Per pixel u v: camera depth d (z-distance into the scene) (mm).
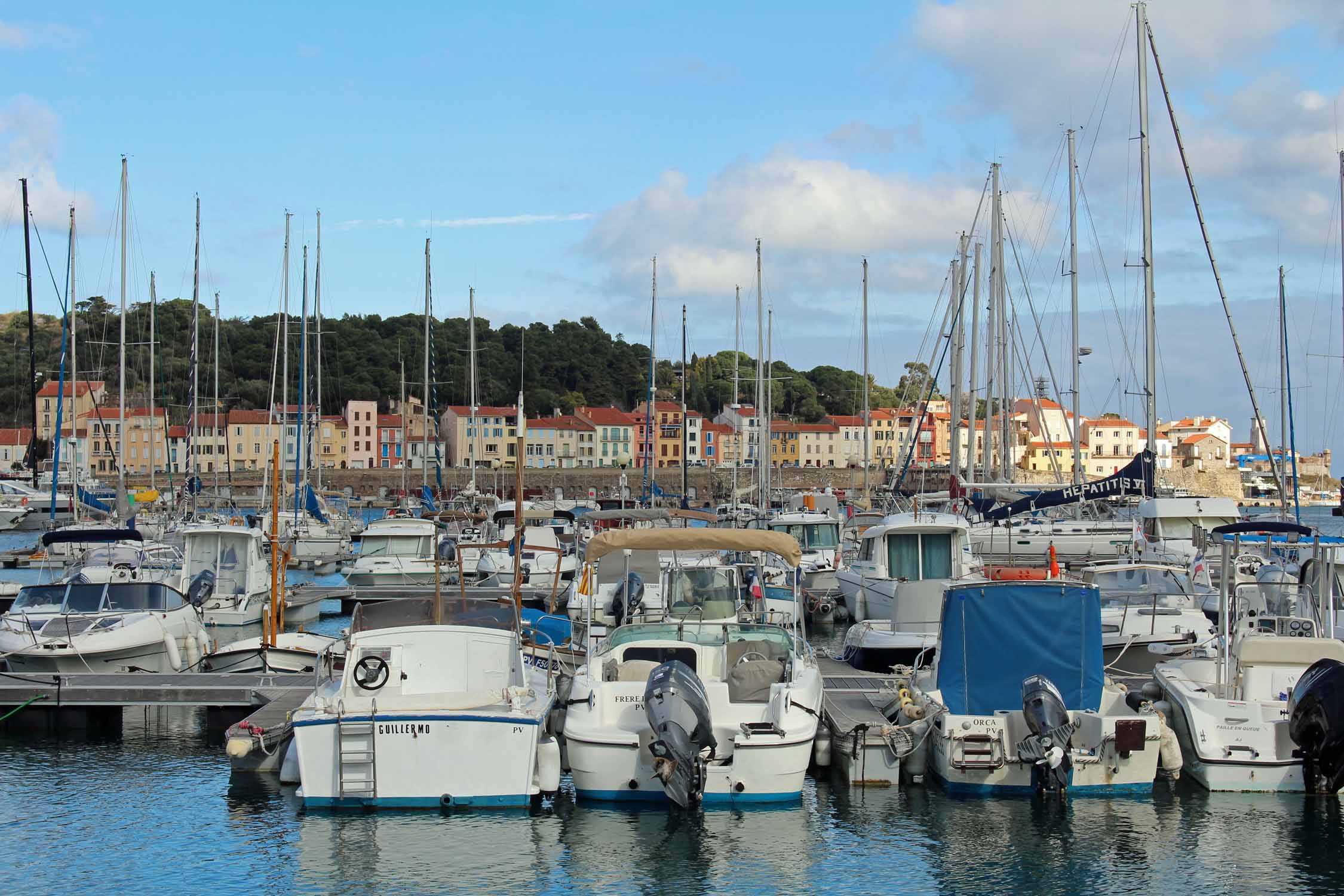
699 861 12688
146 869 12422
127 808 14406
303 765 13797
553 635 21016
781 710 14320
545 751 14328
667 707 13648
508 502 45500
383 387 140250
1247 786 14594
